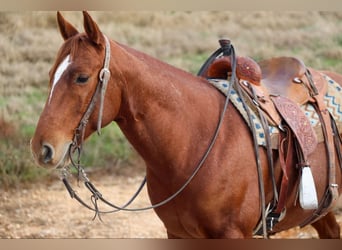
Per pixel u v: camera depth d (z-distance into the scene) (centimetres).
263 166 438
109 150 1084
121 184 1012
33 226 838
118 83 402
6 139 1041
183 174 420
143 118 414
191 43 1390
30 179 1013
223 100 445
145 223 854
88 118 392
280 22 1480
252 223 434
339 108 499
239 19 1498
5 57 1252
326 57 1346
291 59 503
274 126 446
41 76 1226
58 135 380
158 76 418
